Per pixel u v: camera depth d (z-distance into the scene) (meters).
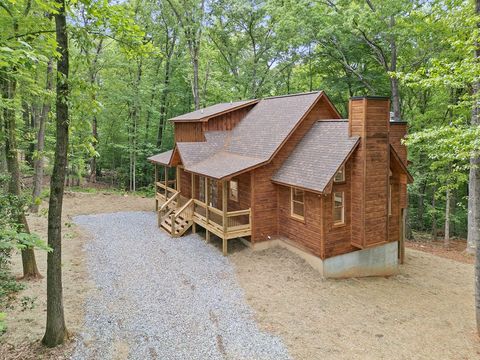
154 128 33.66
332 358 8.49
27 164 26.11
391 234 14.95
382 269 14.80
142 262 14.10
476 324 10.20
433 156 11.16
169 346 8.66
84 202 24.92
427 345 9.36
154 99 31.59
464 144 9.42
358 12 20.33
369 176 13.38
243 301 11.16
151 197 27.97
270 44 31.05
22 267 12.67
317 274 13.50
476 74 9.02
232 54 33.50
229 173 14.54
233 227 15.09
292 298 11.57
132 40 7.89
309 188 13.00
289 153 16.00
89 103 7.78
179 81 32.84
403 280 14.45
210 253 15.33
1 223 7.57
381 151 13.57
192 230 18.34
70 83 7.46
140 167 32.25
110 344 8.60
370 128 13.27
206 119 19.41
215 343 8.88
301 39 22.39
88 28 7.52
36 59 4.95
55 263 8.23
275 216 15.91
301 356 8.51
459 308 11.88
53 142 25.45
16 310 9.67
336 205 14.57
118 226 19.28
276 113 18.14
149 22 29.30
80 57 7.73
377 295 12.47
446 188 18.80
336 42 23.22
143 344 8.69
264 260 14.59
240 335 9.27
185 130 22.16
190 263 14.17
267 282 12.67
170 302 10.89
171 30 31.34
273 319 10.16
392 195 14.94
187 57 31.88
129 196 27.73
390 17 19.64
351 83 26.12
